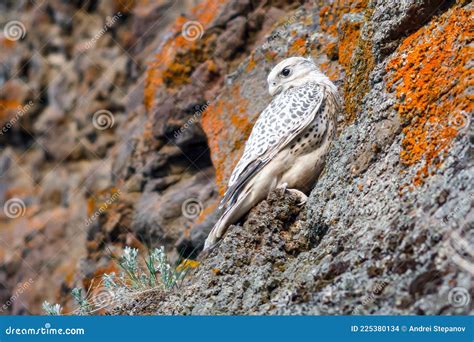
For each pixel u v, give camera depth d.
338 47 11.20
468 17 7.92
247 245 8.52
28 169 17.48
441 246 6.45
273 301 7.39
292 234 8.67
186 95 13.59
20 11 18.97
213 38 13.73
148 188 13.88
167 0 16.89
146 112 14.74
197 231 12.30
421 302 6.33
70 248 15.63
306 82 9.62
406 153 7.62
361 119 8.69
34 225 16.39
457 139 7.03
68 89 17.69
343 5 11.45
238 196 9.17
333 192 8.37
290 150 9.05
